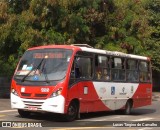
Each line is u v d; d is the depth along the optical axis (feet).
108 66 61.72
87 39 94.27
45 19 90.22
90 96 56.49
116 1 104.73
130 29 104.94
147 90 74.95
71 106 52.37
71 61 52.31
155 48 139.23
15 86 52.39
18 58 91.56
